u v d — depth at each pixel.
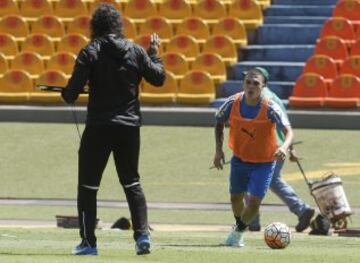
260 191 30.97
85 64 26.00
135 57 26.36
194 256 26.97
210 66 67.12
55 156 56.53
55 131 62.59
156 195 48.28
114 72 26.08
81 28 72.38
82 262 24.92
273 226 30.00
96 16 26.42
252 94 30.42
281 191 39.38
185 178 51.62
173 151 57.00
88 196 26.56
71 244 30.47
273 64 67.50
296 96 63.25
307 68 65.06
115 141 26.36
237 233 31.25
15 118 65.62
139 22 72.25
